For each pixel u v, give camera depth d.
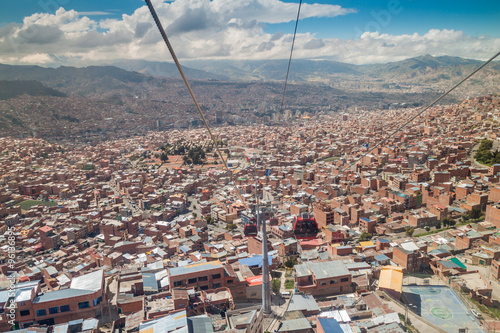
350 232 98.75
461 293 61.75
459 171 138.75
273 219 72.50
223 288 55.28
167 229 112.00
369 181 140.38
